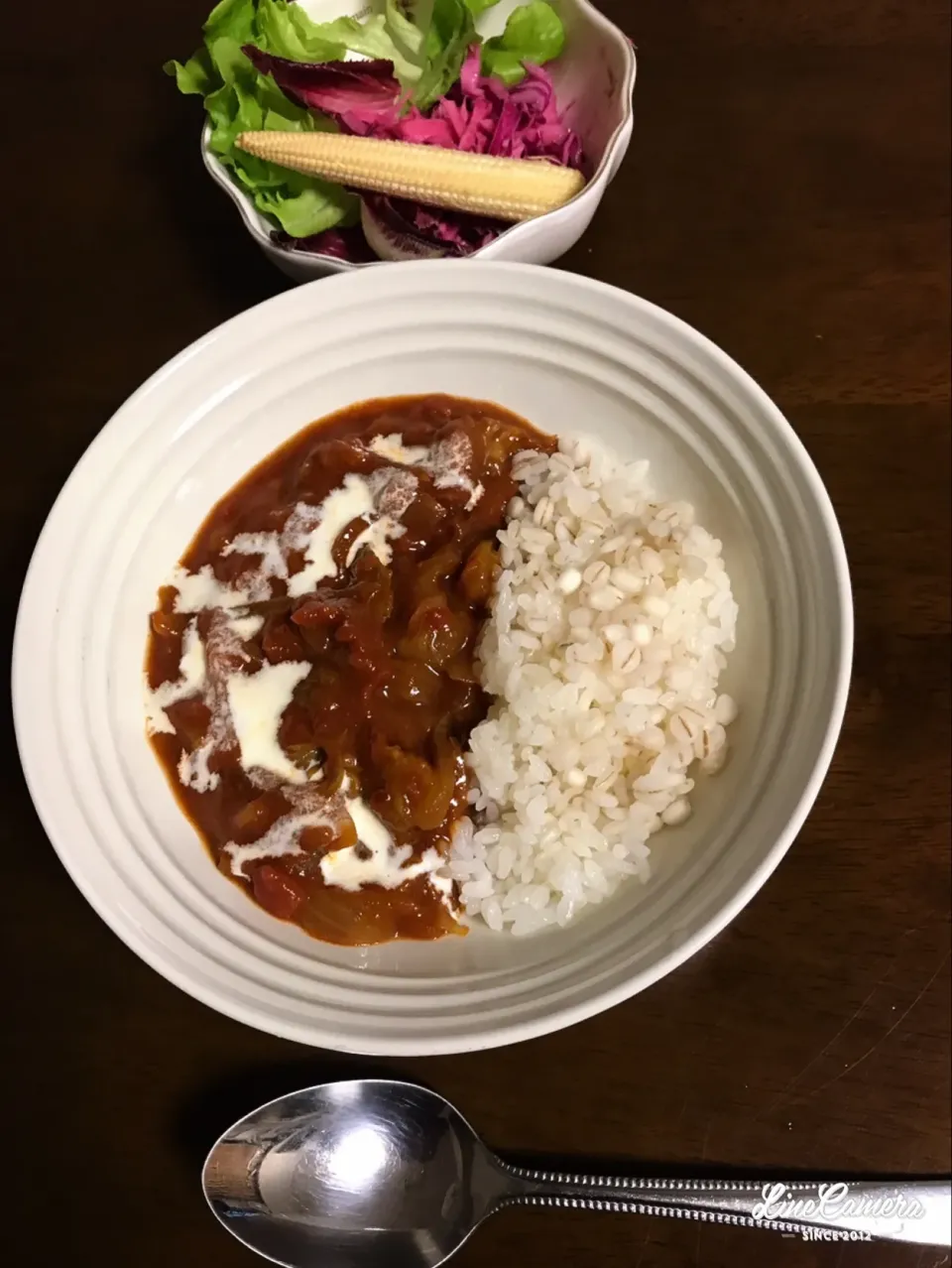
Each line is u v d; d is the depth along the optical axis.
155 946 0.23
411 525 0.27
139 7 0.32
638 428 0.28
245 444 0.28
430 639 0.26
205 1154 0.25
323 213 0.29
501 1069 0.25
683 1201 0.24
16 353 0.30
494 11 0.30
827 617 0.24
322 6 0.30
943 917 0.26
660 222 0.30
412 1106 0.25
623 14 0.32
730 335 0.30
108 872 0.24
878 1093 0.25
